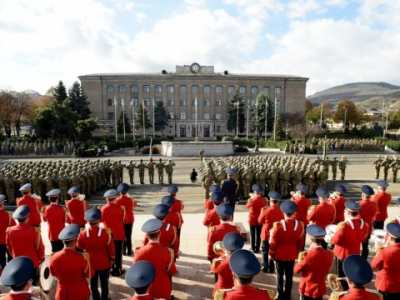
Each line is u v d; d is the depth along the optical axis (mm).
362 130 67875
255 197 8977
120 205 8492
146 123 74875
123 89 84250
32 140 51938
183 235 10750
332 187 20016
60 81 69438
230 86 84812
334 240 6449
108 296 6457
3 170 16484
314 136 58781
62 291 5043
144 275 3668
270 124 70562
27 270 3758
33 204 8688
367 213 8164
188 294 6754
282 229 6242
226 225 6141
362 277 3803
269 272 7844
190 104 84500
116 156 41844
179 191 18984
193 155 41281
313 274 5285
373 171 27219
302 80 85625
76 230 5195
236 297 3500
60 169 16438
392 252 5277
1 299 3686
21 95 67688
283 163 18469
